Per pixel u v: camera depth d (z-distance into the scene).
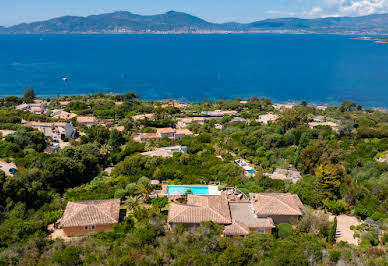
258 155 93.50
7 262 37.28
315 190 59.75
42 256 38.41
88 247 39.66
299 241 42.44
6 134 95.31
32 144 90.00
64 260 36.44
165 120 143.75
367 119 137.50
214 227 44.91
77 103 170.12
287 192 62.19
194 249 38.81
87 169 77.31
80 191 64.12
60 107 171.50
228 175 68.81
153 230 43.03
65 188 67.00
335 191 59.41
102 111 156.75
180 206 49.69
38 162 70.06
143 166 74.88
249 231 45.16
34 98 192.38
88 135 109.06
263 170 80.00
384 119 151.75
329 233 45.41
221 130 128.50
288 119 121.31
